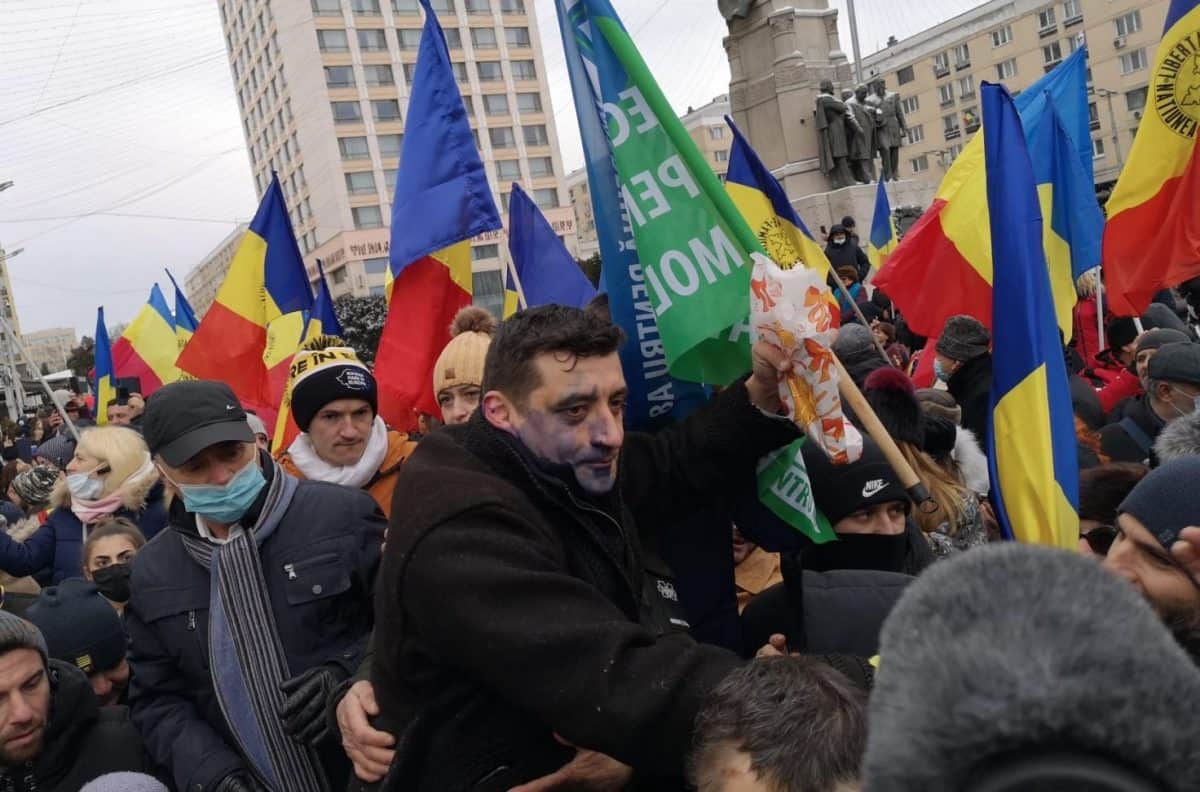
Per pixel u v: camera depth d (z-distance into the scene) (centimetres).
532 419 162
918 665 67
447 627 149
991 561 72
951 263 500
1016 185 262
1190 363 383
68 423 707
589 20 237
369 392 329
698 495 202
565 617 145
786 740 137
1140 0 5403
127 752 267
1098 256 509
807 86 1590
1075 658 62
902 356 796
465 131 366
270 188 514
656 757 144
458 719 158
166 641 252
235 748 249
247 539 246
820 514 226
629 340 241
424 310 413
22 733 246
